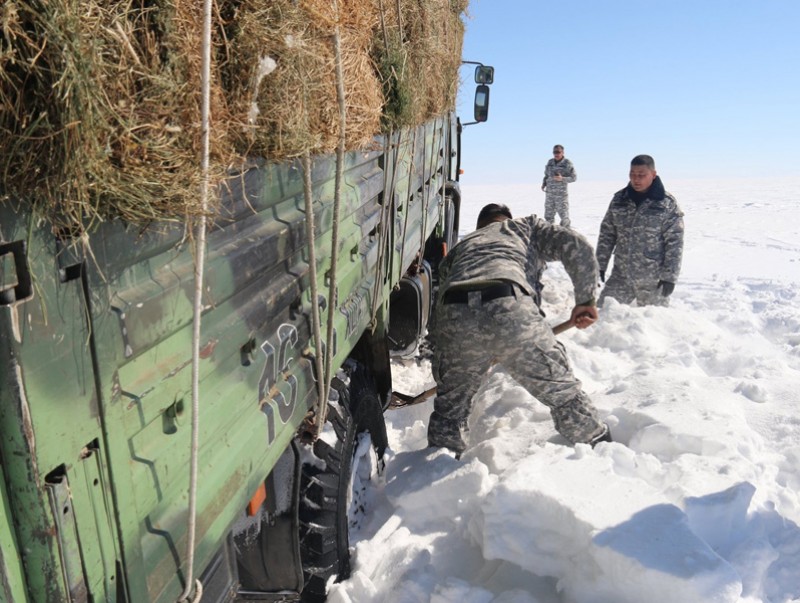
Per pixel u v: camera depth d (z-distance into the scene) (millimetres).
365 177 2596
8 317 810
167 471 1160
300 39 1637
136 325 1065
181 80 1184
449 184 5387
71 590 912
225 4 1414
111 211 1020
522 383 2959
